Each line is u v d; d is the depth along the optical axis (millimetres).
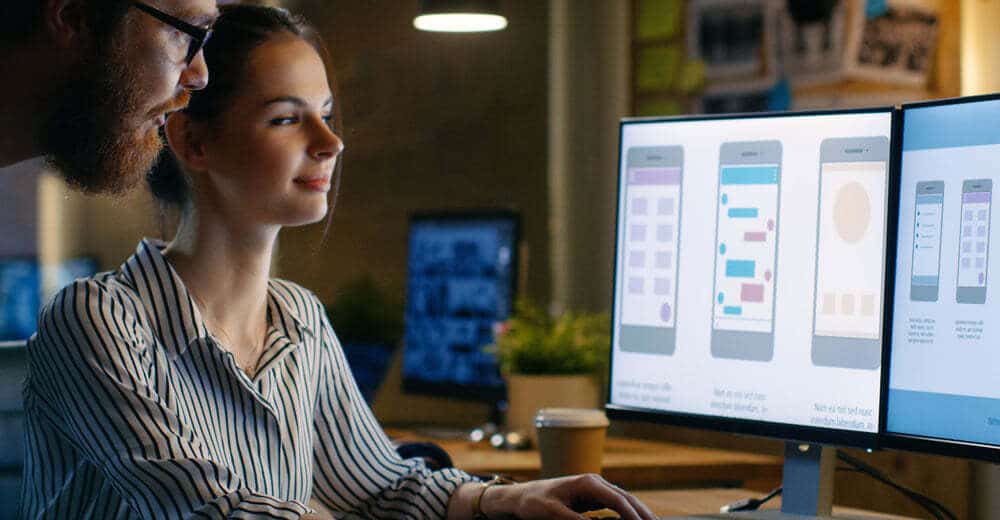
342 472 1591
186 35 1192
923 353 1376
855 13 2441
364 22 4496
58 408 1351
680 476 2135
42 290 4723
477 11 2943
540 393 2395
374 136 4473
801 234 1471
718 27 2715
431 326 2930
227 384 1429
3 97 1107
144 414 1289
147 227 1699
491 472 2098
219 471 1265
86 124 1145
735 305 1519
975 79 2262
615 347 1625
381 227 4438
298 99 1438
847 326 1434
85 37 1120
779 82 2584
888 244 1399
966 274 1346
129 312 1367
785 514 1511
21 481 1723
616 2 2986
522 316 2645
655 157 1594
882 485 2250
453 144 4398
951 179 1362
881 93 2404
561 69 3164
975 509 2172
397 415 3461
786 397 1475
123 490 1281
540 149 4082
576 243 3109
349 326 2855
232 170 1424
